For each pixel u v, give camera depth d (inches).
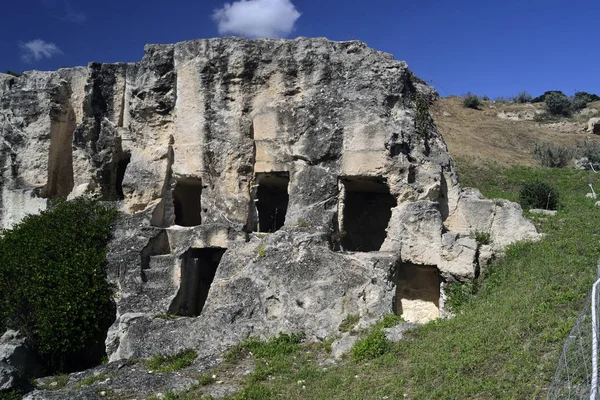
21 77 796.0
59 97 768.3
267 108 652.1
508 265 561.3
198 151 663.8
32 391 473.1
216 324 543.8
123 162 792.9
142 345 546.0
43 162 764.6
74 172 761.6
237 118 656.4
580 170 1128.8
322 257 556.7
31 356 586.2
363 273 539.5
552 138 1696.6
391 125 611.5
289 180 666.2
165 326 557.3
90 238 647.8
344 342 484.7
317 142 624.7
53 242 636.1
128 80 750.5
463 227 618.2
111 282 618.8
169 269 629.9
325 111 629.6
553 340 374.9
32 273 616.1
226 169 653.9
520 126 1833.2
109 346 570.6
